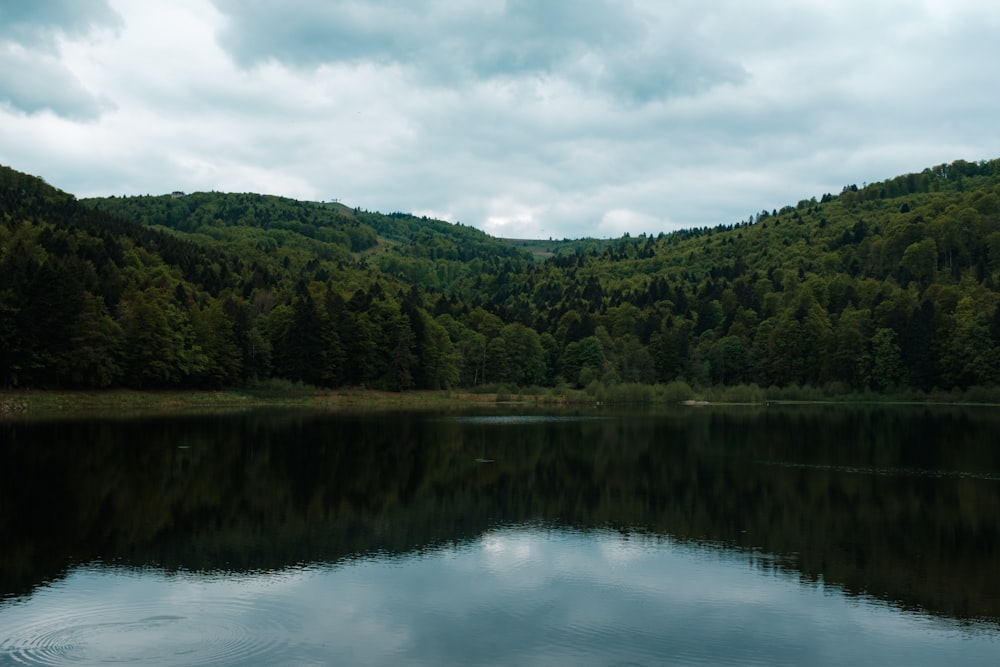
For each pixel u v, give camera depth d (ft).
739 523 112.57
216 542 98.68
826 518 115.96
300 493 133.49
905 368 466.70
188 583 80.74
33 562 88.17
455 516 116.26
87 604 73.67
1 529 104.78
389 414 336.49
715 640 66.90
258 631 67.05
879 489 140.56
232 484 141.18
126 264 505.66
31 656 60.70
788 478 152.25
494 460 177.58
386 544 98.58
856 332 484.74
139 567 86.53
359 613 72.13
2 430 223.30
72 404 309.83
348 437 225.35
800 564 90.74
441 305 651.25
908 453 194.49
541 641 65.92
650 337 573.33
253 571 85.30
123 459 169.48
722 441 222.48
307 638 65.62
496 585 81.46
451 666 60.39
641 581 83.56
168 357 348.38
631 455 188.14
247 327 413.39
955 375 449.06
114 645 63.26
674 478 152.46
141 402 335.06
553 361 581.53
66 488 134.82
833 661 62.80
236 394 384.68
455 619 71.00
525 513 118.93
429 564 89.25
